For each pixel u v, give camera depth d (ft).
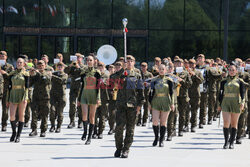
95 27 173.88
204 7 173.17
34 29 173.78
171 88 61.62
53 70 75.61
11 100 64.44
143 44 174.19
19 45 173.88
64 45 173.99
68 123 87.25
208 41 173.17
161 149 59.72
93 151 57.62
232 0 172.14
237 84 60.95
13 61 173.88
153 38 173.99
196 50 173.68
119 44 174.29
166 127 67.62
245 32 171.63
